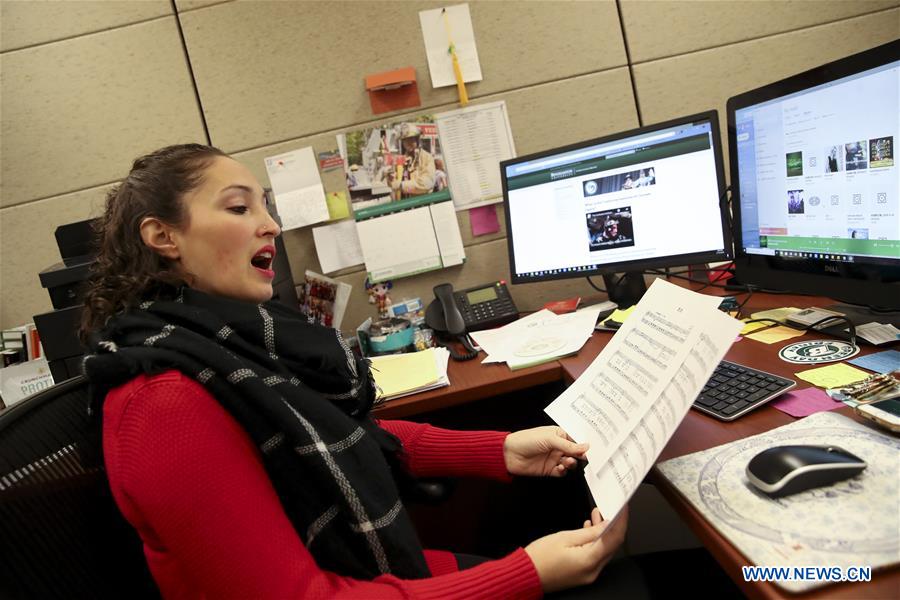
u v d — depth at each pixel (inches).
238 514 21.2
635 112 59.9
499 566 23.7
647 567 36.5
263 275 29.0
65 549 22.5
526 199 52.9
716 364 22.0
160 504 20.6
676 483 22.1
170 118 56.6
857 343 32.2
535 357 42.4
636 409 25.2
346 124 58.4
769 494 19.7
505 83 58.9
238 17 55.8
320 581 21.9
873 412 22.4
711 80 59.6
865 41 59.8
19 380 49.5
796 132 34.7
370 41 57.3
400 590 22.6
